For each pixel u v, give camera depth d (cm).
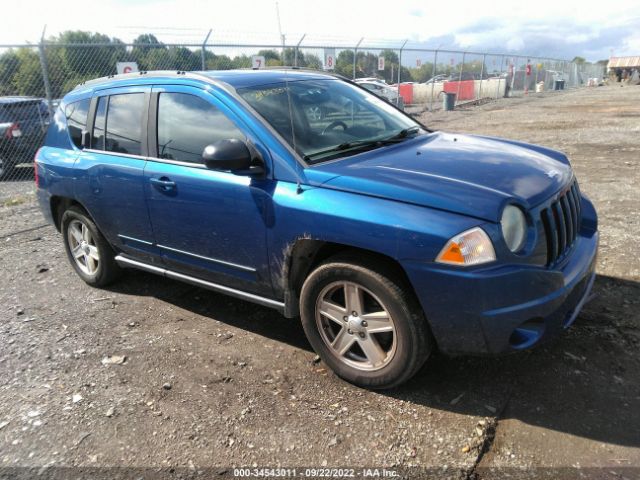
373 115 394
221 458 258
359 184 282
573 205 319
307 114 349
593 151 1041
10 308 438
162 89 373
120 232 412
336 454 257
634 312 368
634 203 640
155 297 445
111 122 407
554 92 3575
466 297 252
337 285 296
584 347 329
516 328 259
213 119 341
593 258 314
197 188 339
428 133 403
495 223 252
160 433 277
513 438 259
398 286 271
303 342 360
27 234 658
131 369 337
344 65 1720
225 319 399
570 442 253
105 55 1103
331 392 304
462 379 307
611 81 5981
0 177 1107
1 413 301
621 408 274
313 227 288
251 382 317
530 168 310
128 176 382
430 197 264
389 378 290
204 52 1201
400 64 1903
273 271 320
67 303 442
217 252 346
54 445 273
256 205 312
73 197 434
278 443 266
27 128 1105
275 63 1398
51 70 1050
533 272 256
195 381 321
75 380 329
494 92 2917
